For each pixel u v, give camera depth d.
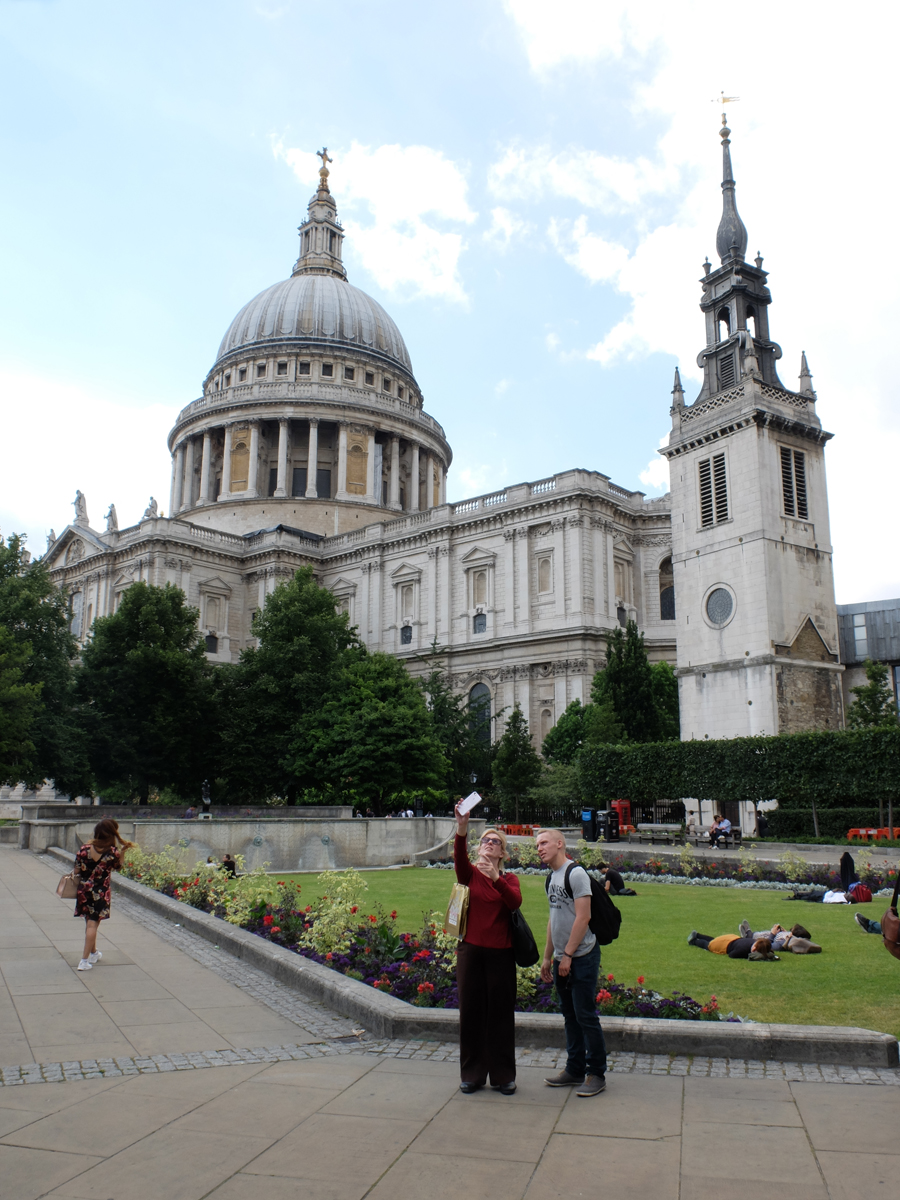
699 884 33.69
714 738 55.25
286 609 75.00
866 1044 11.23
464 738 74.38
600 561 81.38
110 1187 7.89
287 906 22.23
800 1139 8.81
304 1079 10.73
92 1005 14.13
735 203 61.66
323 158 153.88
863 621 78.44
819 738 44.09
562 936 10.73
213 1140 8.89
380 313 138.75
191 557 100.75
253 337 131.00
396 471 122.62
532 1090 10.39
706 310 61.56
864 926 21.27
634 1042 11.87
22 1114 9.56
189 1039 12.37
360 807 65.25
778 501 55.16
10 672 53.84
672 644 82.19
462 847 10.81
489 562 86.94
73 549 112.06
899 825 45.16
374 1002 13.30
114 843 17.52
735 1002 14.98
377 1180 8.01
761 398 55.66
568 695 78.38
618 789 53.88
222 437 124.62
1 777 55.47
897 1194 7.62
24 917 22.80
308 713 69.19
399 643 94.62
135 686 66.06
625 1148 8.67
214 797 68.81
